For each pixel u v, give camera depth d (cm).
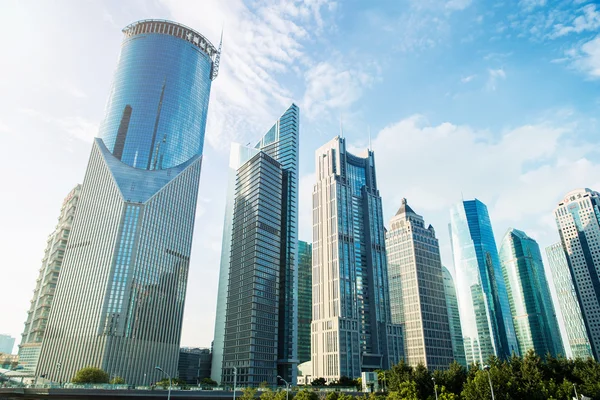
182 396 10038
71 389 9512
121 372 18675
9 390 9750
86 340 19100
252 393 10238
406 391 9844
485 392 8912
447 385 10562
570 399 9088
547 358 11256
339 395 10300
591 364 10988
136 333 19788
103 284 19925
